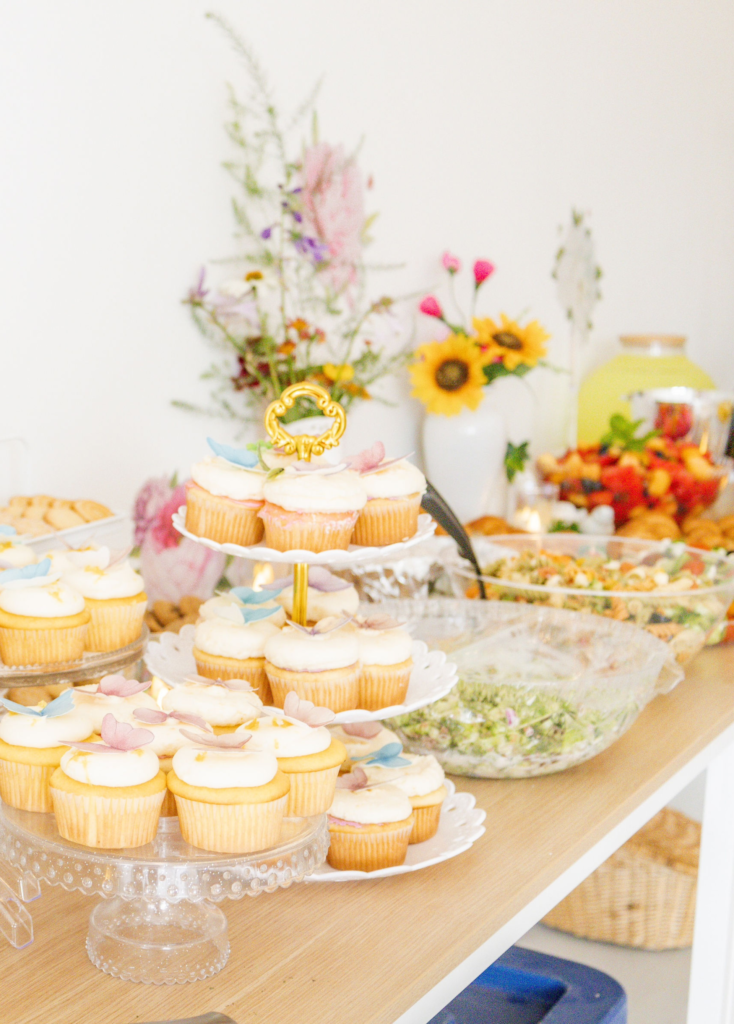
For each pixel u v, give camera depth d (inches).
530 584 58.4
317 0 67.8
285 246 67.9
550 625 51.7
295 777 30.9
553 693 42.5
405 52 76.2
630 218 112.3
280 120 66.3
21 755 29.9
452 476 77.3
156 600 62.7
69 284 55.2
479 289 87.9
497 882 35.4
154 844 29.3
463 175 84.4
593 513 77.8
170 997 28.4
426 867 36.5
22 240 52.6
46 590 36.8
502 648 49.0
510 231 91.7
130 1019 27.5
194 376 63.5
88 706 32.0
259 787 28.5
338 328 73.4
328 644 36.0
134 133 57.4
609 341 111.3
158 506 62.4
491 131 87.3
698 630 56.2
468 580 57.9
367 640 38.1
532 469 94.7
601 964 69.7
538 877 35.9
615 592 55.0
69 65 53.4
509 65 88.4
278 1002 28.3
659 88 114.6
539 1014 44.1
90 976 29.4
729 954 57.4
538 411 99.5
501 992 45.1
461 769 43.7
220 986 29.0
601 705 42.9
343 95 71.1
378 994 28.8
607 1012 41.9
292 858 29.4
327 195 70.6
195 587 65.5
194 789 28.1
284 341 67.3
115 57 55.6
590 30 99.9
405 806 35.2
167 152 59.4
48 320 54.5
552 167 96.7
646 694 45.4
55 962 30.0
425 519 41.3
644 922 71.1
